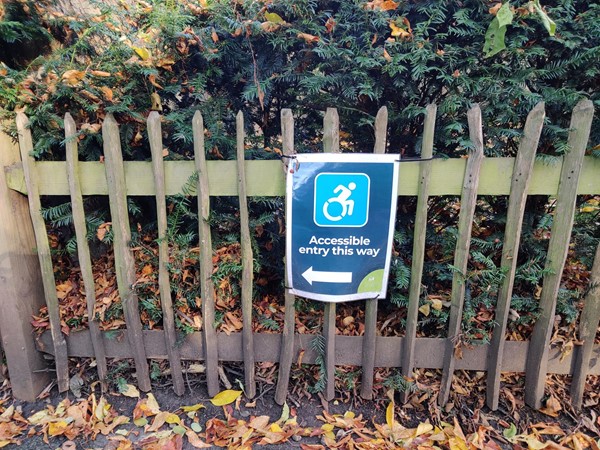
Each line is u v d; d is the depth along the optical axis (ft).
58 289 6.94
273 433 5.91
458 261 5.82
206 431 5.93
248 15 6.12
